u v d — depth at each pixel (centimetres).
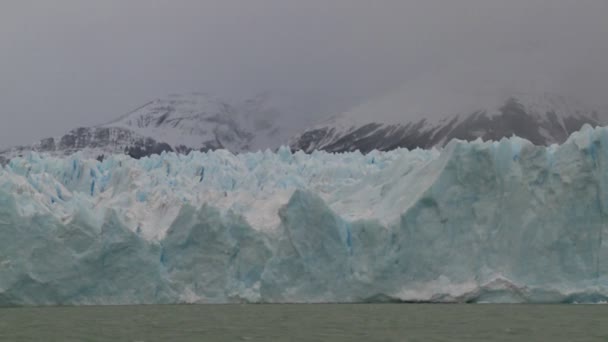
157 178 8556
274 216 7406
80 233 6812
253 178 8400
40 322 5241
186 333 4562
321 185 8131
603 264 6222
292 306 6506
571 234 6319
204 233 7075
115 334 4541
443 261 6612
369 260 6744
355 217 7194
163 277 6969
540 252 6353
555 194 6400
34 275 6662
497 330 4559
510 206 6506
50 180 8294
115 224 6888
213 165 8831
